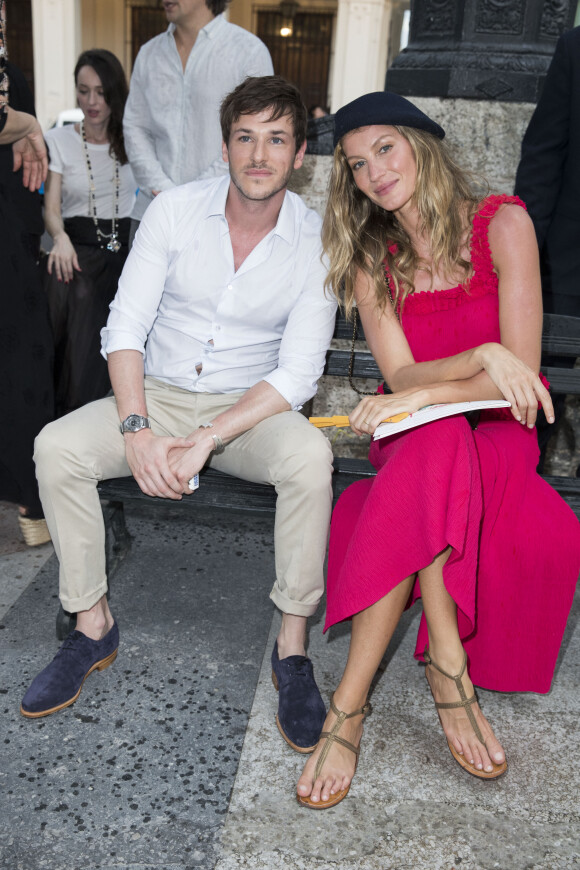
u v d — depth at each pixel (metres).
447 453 1.78
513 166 3.04
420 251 2.18
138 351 2.19
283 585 2.02
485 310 2.12
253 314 2.24
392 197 2.06
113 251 3.54
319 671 2.20
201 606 2.51
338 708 1.83
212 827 1.68
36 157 2.68
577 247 2.71
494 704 2.11
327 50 17.95
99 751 1.88
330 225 2.17
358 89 15.73
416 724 2.02
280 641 2.10
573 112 2.50
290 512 1.97
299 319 2.21
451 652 1.88
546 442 3.06
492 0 2.89
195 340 2.29
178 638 2.33
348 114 2.02
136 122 3.25
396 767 1.87
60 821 1.67
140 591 2.57
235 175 2.05
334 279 2.17
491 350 1.94
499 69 2.94
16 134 2.57
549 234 2.74
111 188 3.52
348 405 3.32
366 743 1.94
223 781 1.81
